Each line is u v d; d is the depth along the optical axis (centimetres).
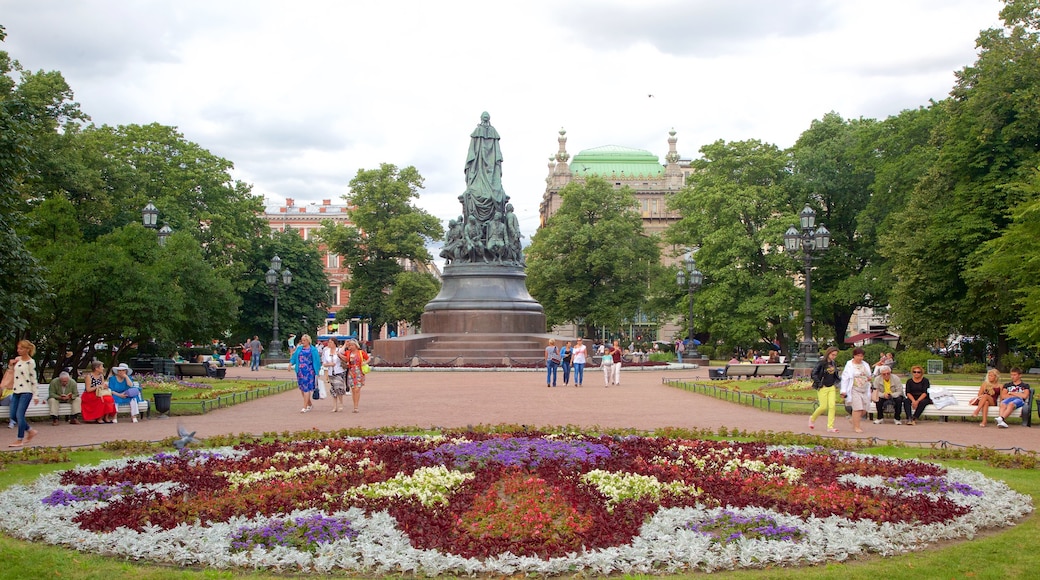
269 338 7888
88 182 4122
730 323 6359
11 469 1496
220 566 923
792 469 1374
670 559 933
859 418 2022
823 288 6294
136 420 2273
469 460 1445
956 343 5500
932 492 1241
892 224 5334
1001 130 4175
